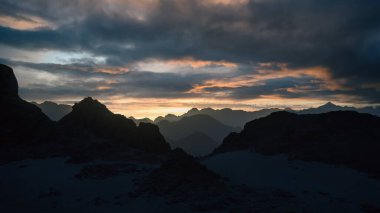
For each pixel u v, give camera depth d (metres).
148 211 30.94
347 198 32.75
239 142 65.75
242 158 51.12
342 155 46.81
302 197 33.28
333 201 31.66
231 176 42.41
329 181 38.84
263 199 32.44
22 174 45.94
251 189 35.75
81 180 41.72
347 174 40.72
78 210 31.91
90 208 32.56
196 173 39.56
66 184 40.72
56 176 44.25
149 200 33.59
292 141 55.66
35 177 44.41
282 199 32.47
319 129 57.75
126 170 44.78
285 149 51.94
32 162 51.75
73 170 46.28
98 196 36.12
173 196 34.00
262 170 44.44
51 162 50.91
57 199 35.69
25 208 32.41
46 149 57.38
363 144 51.47
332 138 54.94
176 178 38.16
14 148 60.16
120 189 37.75
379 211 28.92
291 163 46.03
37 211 31.39
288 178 40.69
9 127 69.06
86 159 51.28
